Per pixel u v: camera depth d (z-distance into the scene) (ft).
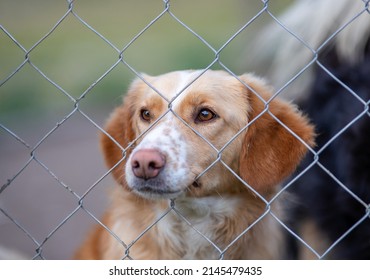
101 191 27.73
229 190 14.06
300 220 16.15
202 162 13.03
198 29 60.95
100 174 31.09
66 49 55.42
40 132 38.93
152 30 63.41
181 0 75.77
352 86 16.19
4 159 33.37
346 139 15.62
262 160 13.38
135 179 12.36
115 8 71.67
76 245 23.21
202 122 13.28
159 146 12.37
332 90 16.71
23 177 30.68
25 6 66.90
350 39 17.19
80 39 59.57
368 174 15.11
